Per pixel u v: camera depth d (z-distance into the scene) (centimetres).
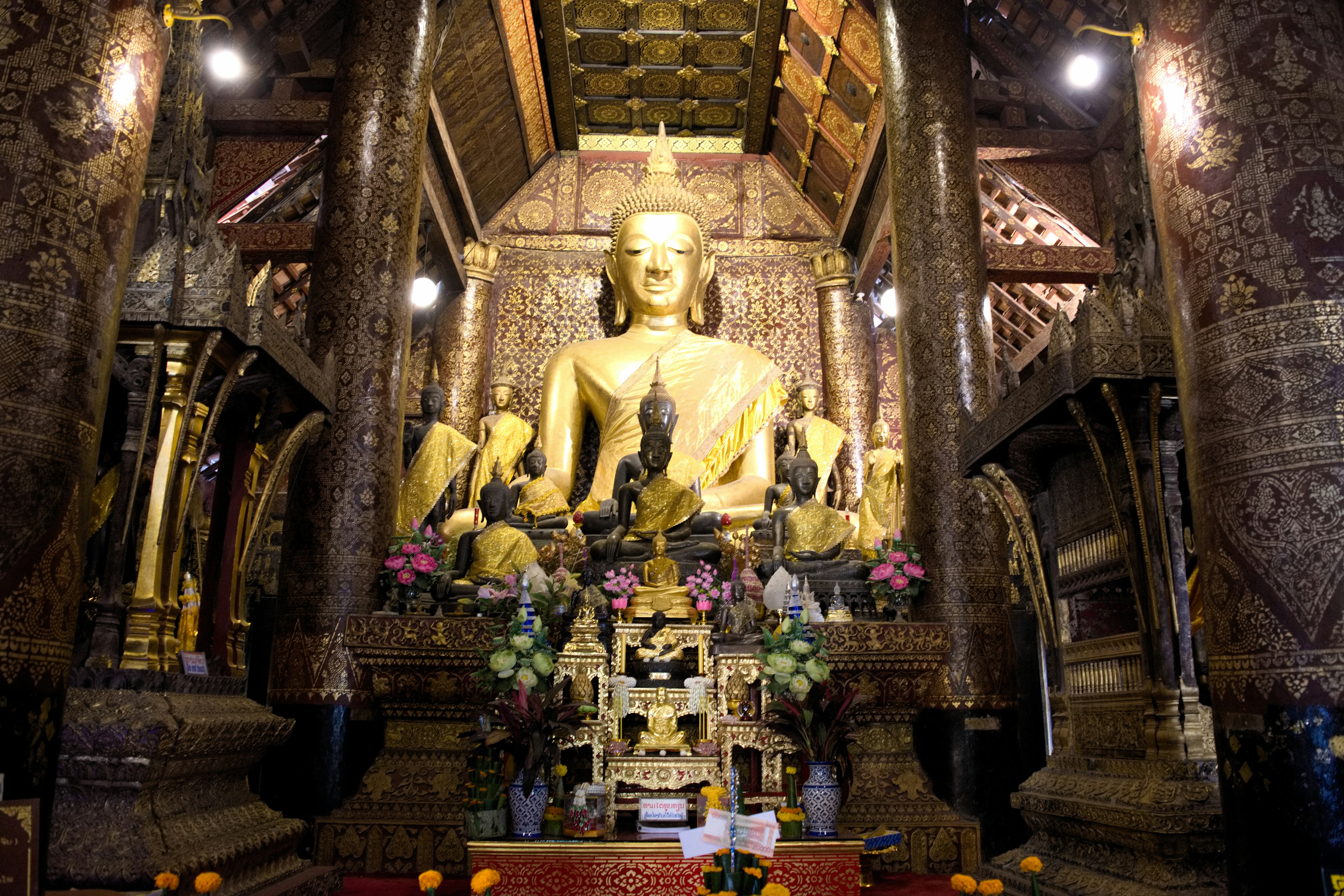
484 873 277
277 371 530
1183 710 437
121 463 461
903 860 616
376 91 739
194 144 504
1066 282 991
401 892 531
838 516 819
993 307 1223
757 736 544
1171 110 377
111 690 396
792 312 1313
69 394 311
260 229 963
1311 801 301
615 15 1206
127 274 347
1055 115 1019
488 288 1284
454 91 1089
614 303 1302
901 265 794
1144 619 447
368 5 759
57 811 375
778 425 1205
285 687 630
